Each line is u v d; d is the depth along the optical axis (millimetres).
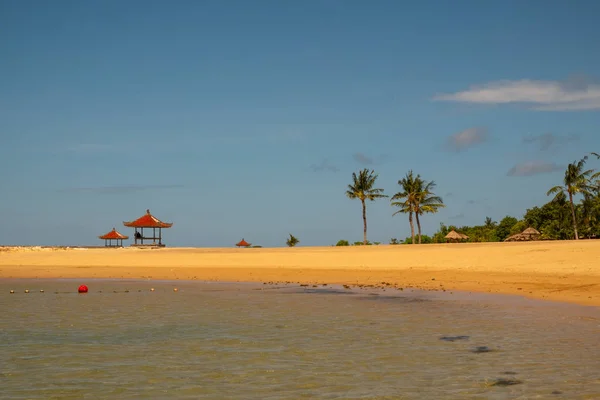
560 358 14578
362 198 106062
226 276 49156
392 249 67562
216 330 20328
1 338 19109
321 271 49375
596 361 14164
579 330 18578
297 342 17703
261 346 17141
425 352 15797
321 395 11773
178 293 35469
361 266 50312
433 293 32094
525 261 42562
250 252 73062
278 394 11906
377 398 11500
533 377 12805
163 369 14328
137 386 12734
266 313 24875
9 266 66062
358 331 19578
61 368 14562
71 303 30188
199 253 74562
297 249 79750
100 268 61406
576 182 97000
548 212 116125
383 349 16344
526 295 28953
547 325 19688
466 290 32875
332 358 15273
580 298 26906
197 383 12914
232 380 13133
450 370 13656
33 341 18500
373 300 29359
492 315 22531
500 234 126688
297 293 34188
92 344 17859
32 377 13664
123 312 26000
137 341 18297
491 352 15570
